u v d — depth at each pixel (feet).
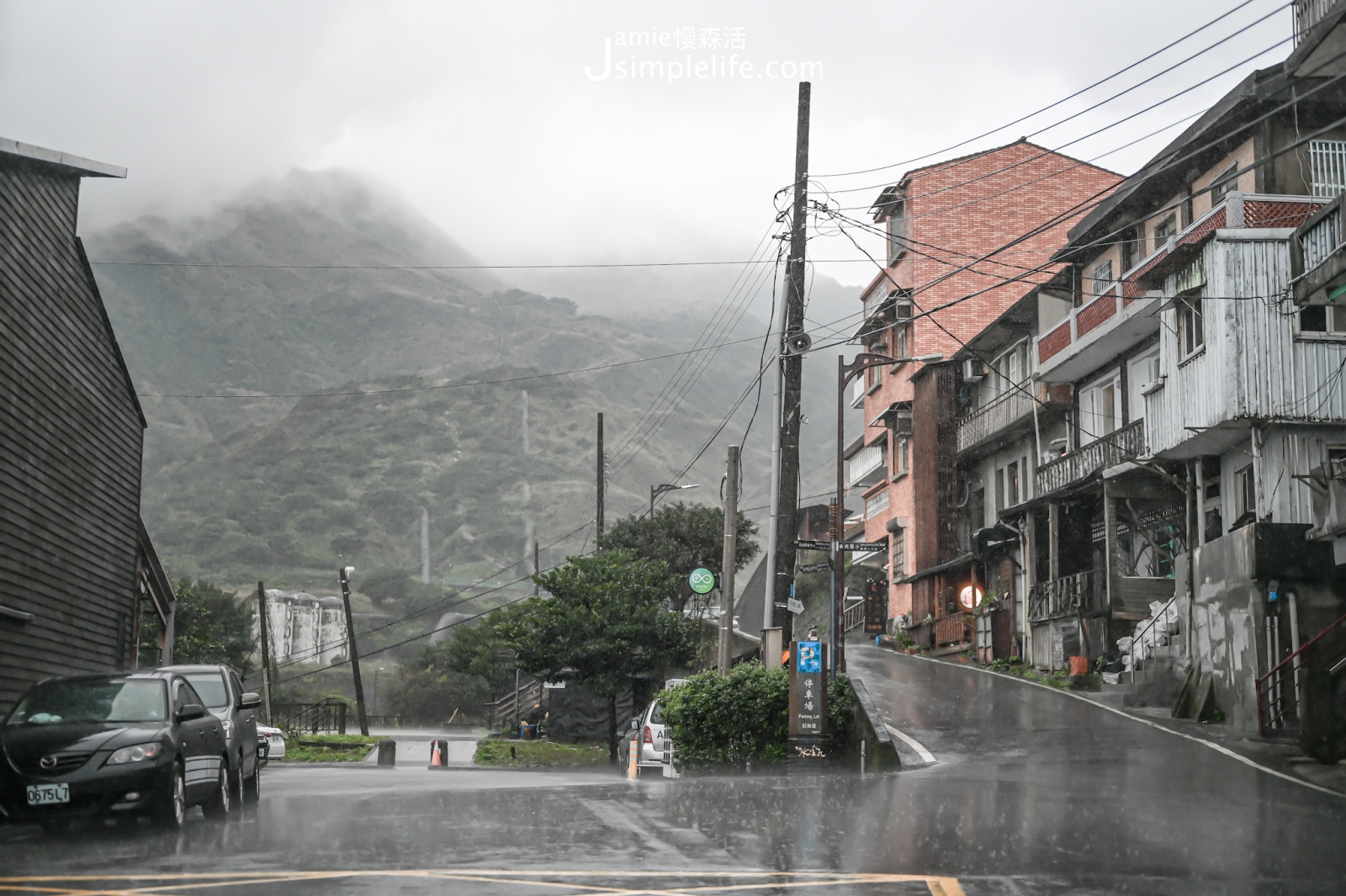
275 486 628.69
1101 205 107.65
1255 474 80.89
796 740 67.26
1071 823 38.01
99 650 74.54
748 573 263.49
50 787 37.22
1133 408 108.68
